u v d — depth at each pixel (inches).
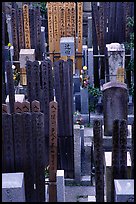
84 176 605.0
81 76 701.3
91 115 706.2
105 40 757.9
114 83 584.1
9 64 590.9
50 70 570.9
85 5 901.2
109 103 580.7
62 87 568.4
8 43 767.1
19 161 473.1
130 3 746.8
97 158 447.8
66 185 596.7
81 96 689.6
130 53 736.3
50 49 745.6
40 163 474.0
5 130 464.1
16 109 511.2
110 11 748.0
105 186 505.7
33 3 861.2
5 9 805.9
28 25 723.4
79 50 740.7
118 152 451.2
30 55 706.8
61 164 598.5
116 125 442.9
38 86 578.9
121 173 458.9
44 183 481.4
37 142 467.2
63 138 584.7
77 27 759.1
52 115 508.1
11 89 601.0
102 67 751.1
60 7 721.6
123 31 758.5
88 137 670.5
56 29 733.9
